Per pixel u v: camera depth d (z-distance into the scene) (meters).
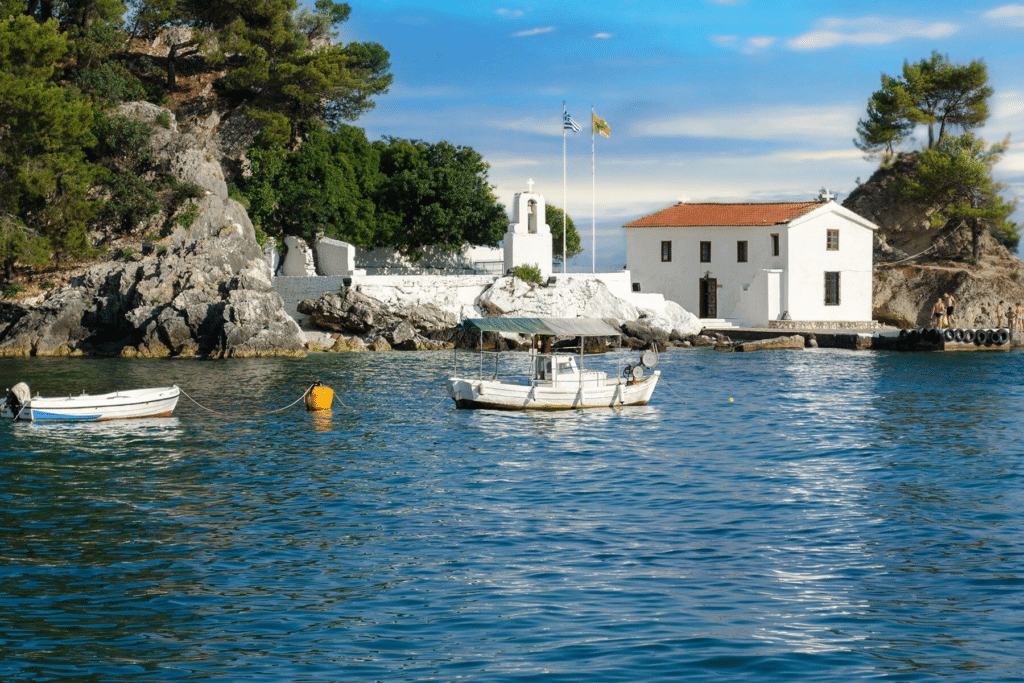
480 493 27.84
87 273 70.75
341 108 97.38
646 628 16.97
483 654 15.88
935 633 16.72
